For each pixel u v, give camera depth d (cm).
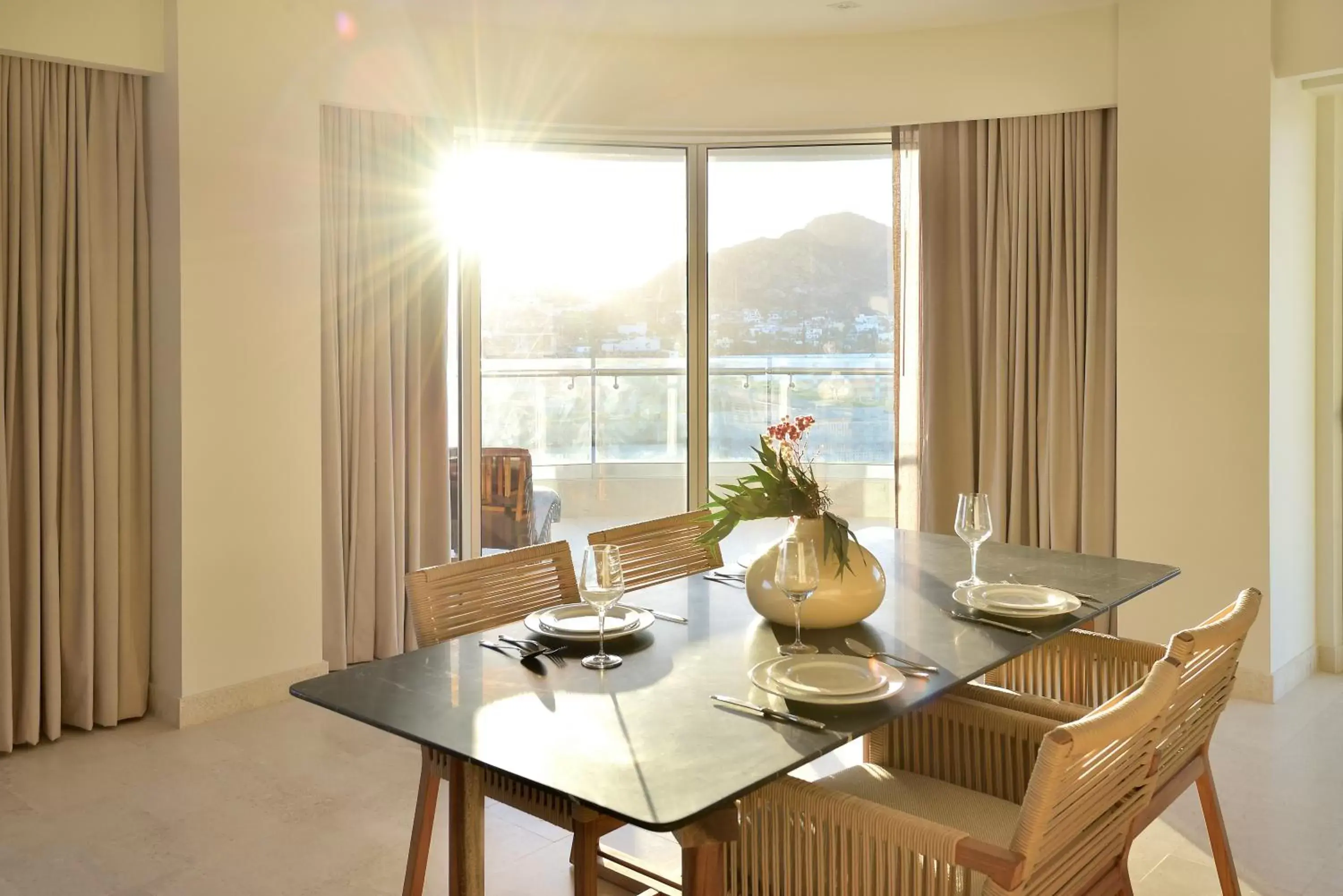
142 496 408
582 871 218
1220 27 428
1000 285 498
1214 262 434
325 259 448
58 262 380
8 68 368
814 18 473
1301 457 455
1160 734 203
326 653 456
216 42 398
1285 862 297
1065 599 262
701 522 356
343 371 458
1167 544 452
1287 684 446
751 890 201
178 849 307
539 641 240
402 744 387
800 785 192
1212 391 437
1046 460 493
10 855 303
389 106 457
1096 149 476
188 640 402
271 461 422
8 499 372
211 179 399
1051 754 161
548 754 175
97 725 402
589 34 493
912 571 305
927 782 242
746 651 232
